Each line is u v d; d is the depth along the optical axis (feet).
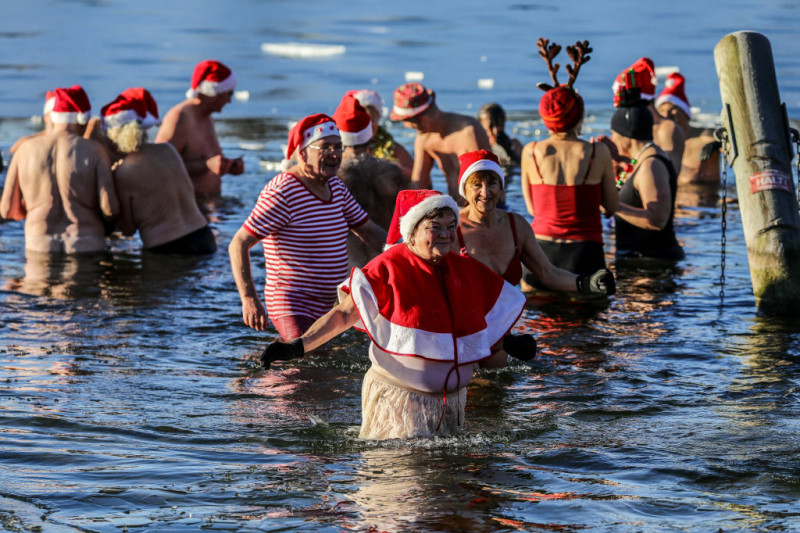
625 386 29.07
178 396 28.35
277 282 32.91
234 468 22.43
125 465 22.59
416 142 49.01
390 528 19.02
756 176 37.60
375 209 37.42
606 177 41.22
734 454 23.18
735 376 29.94
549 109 40.75
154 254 48.91
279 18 180.34
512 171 67.82
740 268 45.03
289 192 32.09
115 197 48.93
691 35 149.28
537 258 32.86
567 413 26.58
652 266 45.47
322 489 21.09
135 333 35.19
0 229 54.75
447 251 22.81
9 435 24.61
